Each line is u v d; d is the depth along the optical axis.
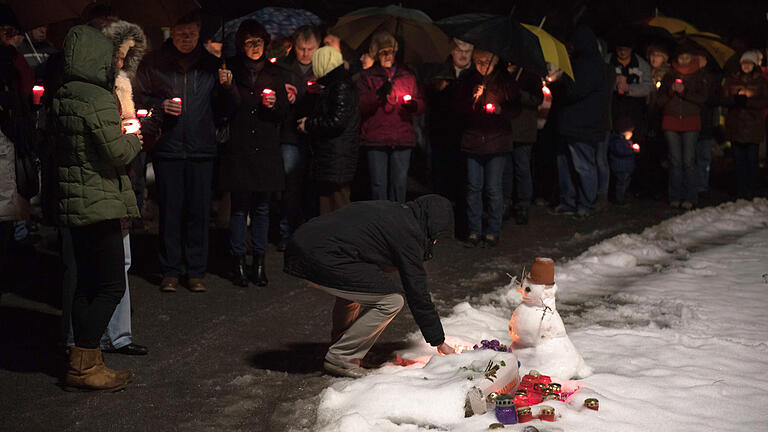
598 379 4.49
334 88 7.11
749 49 11.69
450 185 9.62
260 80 6.58
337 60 7.16
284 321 5.93
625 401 4.18
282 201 8.00
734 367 4.80
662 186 11.98
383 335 5.57
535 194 11.31
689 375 4.61
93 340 4.49
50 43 8.09
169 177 6.41
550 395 4.16
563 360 4.55
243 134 6.56
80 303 4.50
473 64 9.31
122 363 4.99
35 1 6.36
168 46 6.30
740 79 11.23
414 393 4.05
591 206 10.23
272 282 7.01
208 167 6.53
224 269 7.43
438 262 7.87
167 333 5.59
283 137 7.79
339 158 7.29
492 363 4.24
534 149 11.21
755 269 7.48
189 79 6.30
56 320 5.86
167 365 4.97
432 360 4.48
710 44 12.05
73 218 4.32
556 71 9.86
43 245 8.09
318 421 4.05
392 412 4.00
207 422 4.13
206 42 8.60
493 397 4.02
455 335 5.30
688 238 9.12
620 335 5.43
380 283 4.49
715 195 12.02
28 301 6.29
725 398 4.28
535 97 9.27
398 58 9.70
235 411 4.27
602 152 10.49
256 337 5.55
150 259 7.67
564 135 9.95
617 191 11.06
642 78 10.60
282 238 8.13
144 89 6.23
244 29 6.54
